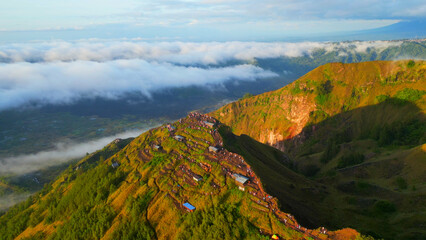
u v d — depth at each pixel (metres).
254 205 125.00
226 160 159.62
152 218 141.25
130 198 157.62
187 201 142.75
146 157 198.38
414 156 189.62
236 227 116.31
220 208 127.31
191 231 123.06
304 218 128.50
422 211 136.00
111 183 184.38
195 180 152.50
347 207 156.50
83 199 182.38
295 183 183.00
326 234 105.62
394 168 192.62
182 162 173.88
